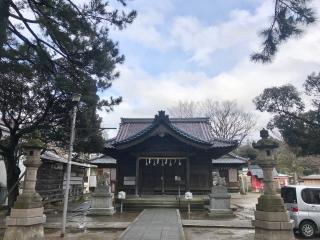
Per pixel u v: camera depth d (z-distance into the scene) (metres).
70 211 20.53
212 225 14.05
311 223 12.70
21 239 8.32
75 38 11.40
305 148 16.89
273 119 17.28
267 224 8.08
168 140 23.11
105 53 11.84
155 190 23.42
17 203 8.59
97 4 11.01
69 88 11.98
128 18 11.40
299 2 6.46
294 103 16.56
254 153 51.19
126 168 23.98
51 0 10.62
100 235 11.91
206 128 27.39
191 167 23.62
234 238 11.48
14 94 15.40
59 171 25.45
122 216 17.91
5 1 9.77
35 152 9.16
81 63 11.98
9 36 10.77
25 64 11.89
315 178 36.69
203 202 20.84
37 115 16.34
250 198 34.50
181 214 18.77
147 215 16.78
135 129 28.28
